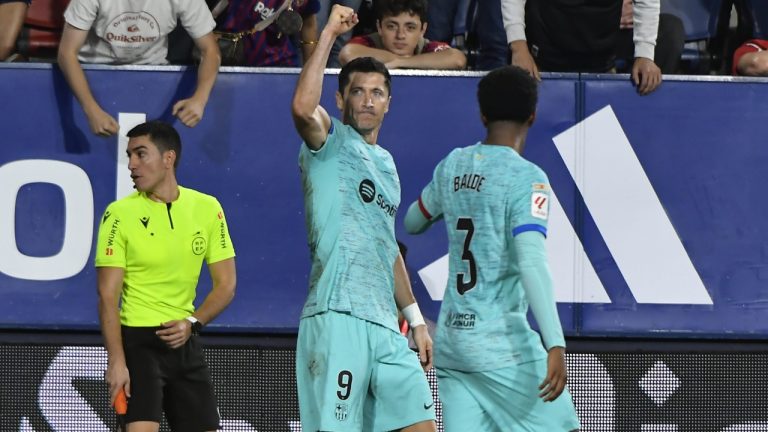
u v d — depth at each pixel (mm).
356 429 15352
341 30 15469
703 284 20594
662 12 24844
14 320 20266
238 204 20516
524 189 14352
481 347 14422
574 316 20484
